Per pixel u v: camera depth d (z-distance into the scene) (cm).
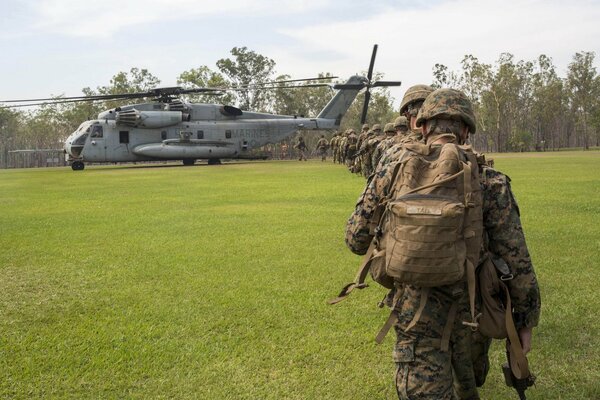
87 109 8025
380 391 359
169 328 479
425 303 251
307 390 362
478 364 294
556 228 870
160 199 1472
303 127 3812
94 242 868
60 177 2641
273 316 504
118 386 372
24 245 850
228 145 3578
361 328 469
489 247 259
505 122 8712
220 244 829
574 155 4409
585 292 541
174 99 3472
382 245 262
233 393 360
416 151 261
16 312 530
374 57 3656
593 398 339
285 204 1284
